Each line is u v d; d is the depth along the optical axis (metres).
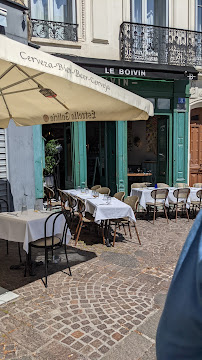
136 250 5.23
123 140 9.02
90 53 8.34
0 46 2.21
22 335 2.77
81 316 3.09
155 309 3.24
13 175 6.51
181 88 9.30
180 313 0.69
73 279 4.00
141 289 3.72
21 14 6.23
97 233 6.37
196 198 7.85
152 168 11.98
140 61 8.76
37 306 3.29
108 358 2.46
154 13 9.02
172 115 9.41
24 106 4.66
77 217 7.69
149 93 8.98
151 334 2.78
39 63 2.51
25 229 3.88
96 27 8.28
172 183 9.67
